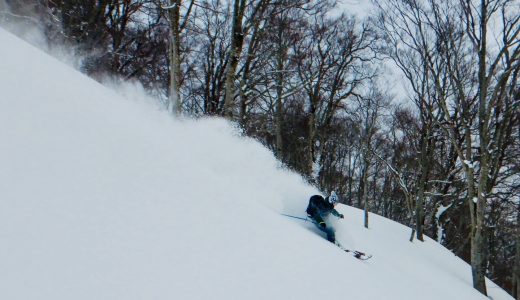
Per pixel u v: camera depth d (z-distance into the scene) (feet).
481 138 38.55
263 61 61.05
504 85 38.58
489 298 34.06
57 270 5.62
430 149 61.00
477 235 37.91
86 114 10.07
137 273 6.47
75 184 7.50
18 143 7.54
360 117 56.70
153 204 8.53
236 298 7.22
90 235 6.62
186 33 43.50
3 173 6.67
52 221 6.38
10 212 6.05
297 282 9.24
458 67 44.32
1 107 8.17
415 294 16.56
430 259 40.22
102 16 51.78
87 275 5.85
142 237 7.37
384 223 49.90
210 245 8.50
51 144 8.11
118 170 8.79
